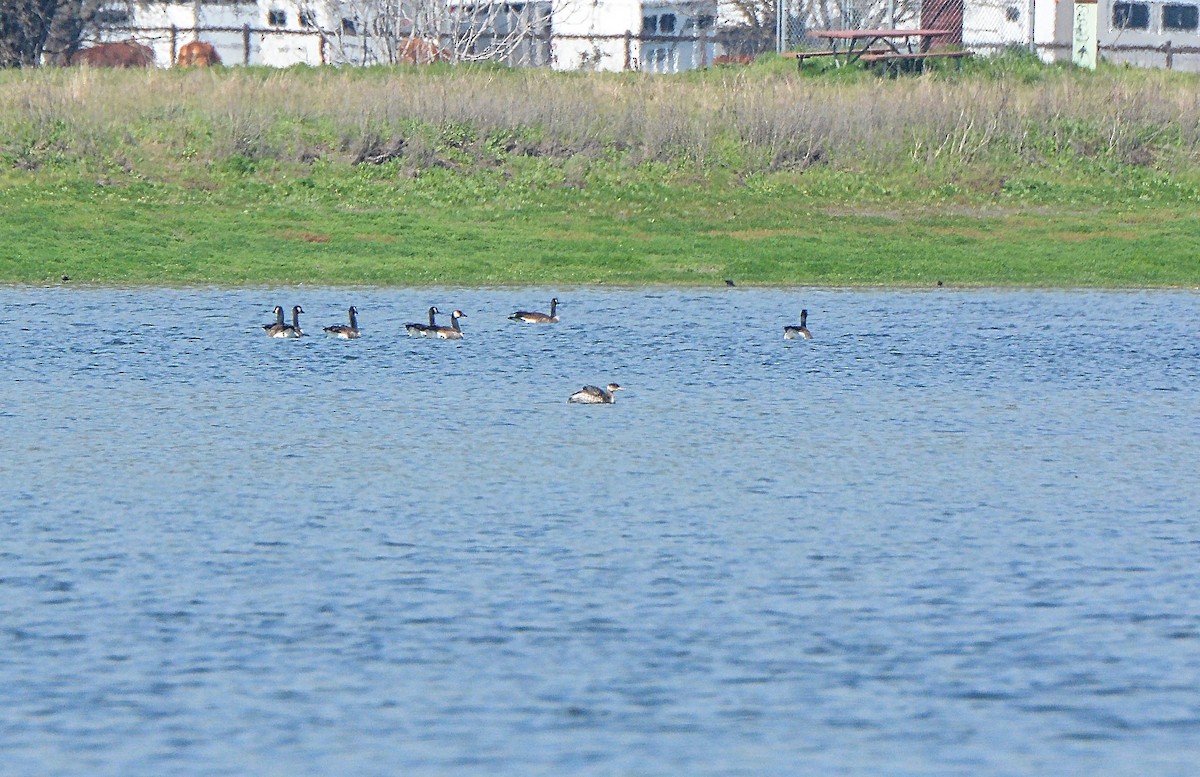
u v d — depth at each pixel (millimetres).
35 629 14414
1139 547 17188
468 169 42906
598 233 39750
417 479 19875
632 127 44969
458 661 13750
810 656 13906
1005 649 14078
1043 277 37438
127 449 21344
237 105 44125
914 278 37281
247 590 15508
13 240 37156
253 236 38469
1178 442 22359
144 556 16594
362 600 15258
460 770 11805
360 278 36344
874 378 26891
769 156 44188
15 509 18359
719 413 24031
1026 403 25031
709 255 38469
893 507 18766
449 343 29703
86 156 41656
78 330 30188
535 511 18453
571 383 26281
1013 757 12047
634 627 14562
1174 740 12320
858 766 11891
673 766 11883
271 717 12664
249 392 25250
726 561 16547
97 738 12289
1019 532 17750
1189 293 36375
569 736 12359
